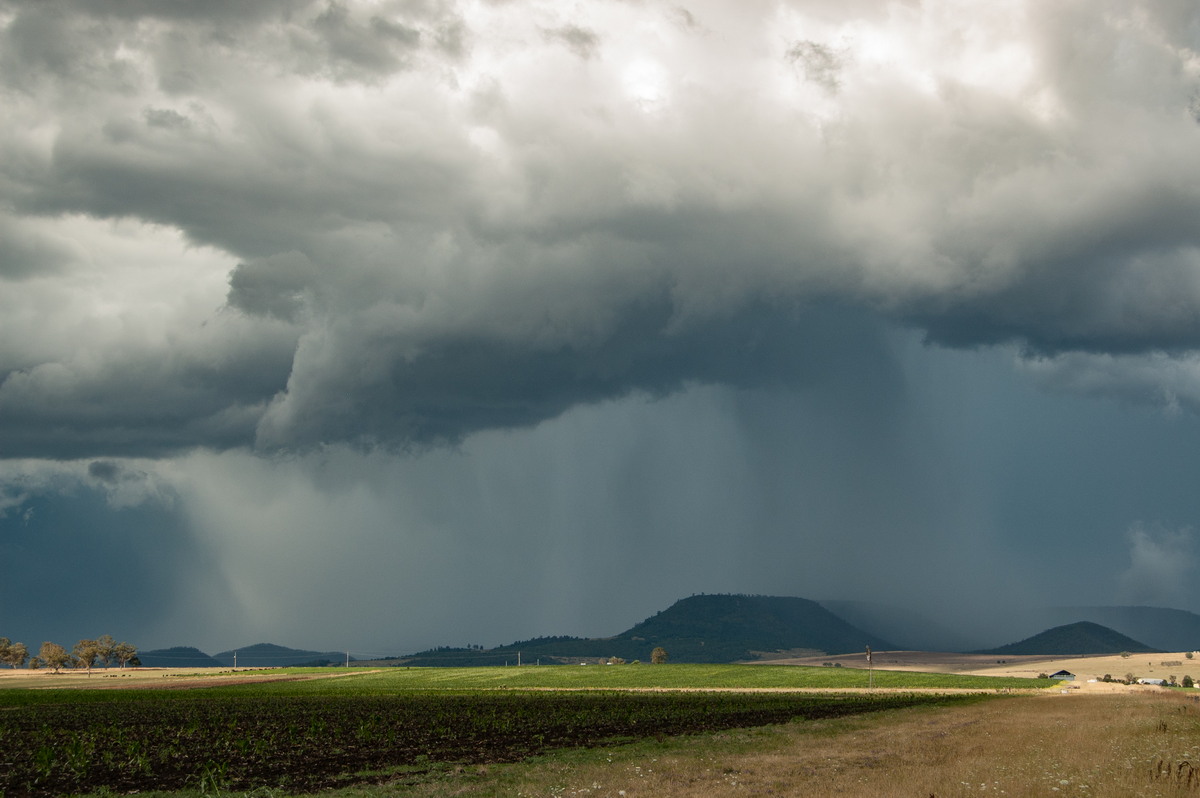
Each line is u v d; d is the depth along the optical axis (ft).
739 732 197.98
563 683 587.27
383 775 132.77
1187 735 165.37
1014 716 238.27
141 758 150.61
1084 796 94.12
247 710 309.83
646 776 119.44
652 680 607.78
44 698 414.82
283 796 114.01
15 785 133.39
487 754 160.66
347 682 601.62
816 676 627.05
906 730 193.47
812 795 97.50
